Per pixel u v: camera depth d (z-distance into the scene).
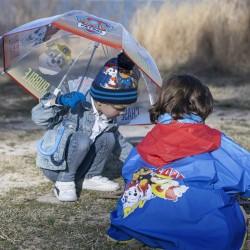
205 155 3.56
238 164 3.55
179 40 13.11
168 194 3.50
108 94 4.68
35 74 5.10
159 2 14.12
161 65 12.66
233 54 12.16
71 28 4.46
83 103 4.89
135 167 3.71
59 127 4.81
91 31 4.47
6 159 6.10
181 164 3.56
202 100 3.63
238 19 12.47
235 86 10.75
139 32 13.51
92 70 5.21
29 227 4.32
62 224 4.39
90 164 5.06
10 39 4.94
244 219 3.56
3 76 11.00
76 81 5.17
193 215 3.45
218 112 8.64
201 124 3.63
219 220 3.43
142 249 3.90
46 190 5.16
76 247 4.02
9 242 4.07
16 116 8.36
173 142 3.58
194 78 3.73
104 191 5.10
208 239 3.42
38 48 5.06
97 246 4.02
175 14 13.40
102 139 4.96
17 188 5.20
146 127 7.77
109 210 4.70
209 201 3.47
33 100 9.48
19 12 12.98
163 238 3.44
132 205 3.59
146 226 3.48
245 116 8.38
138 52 4.53
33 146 6.69
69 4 13.59
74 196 4.85
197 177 3.51
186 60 12.79
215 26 12.62
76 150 4.75
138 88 5.10
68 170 4.82
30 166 5.88
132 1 14.61
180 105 3.61
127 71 4.68
